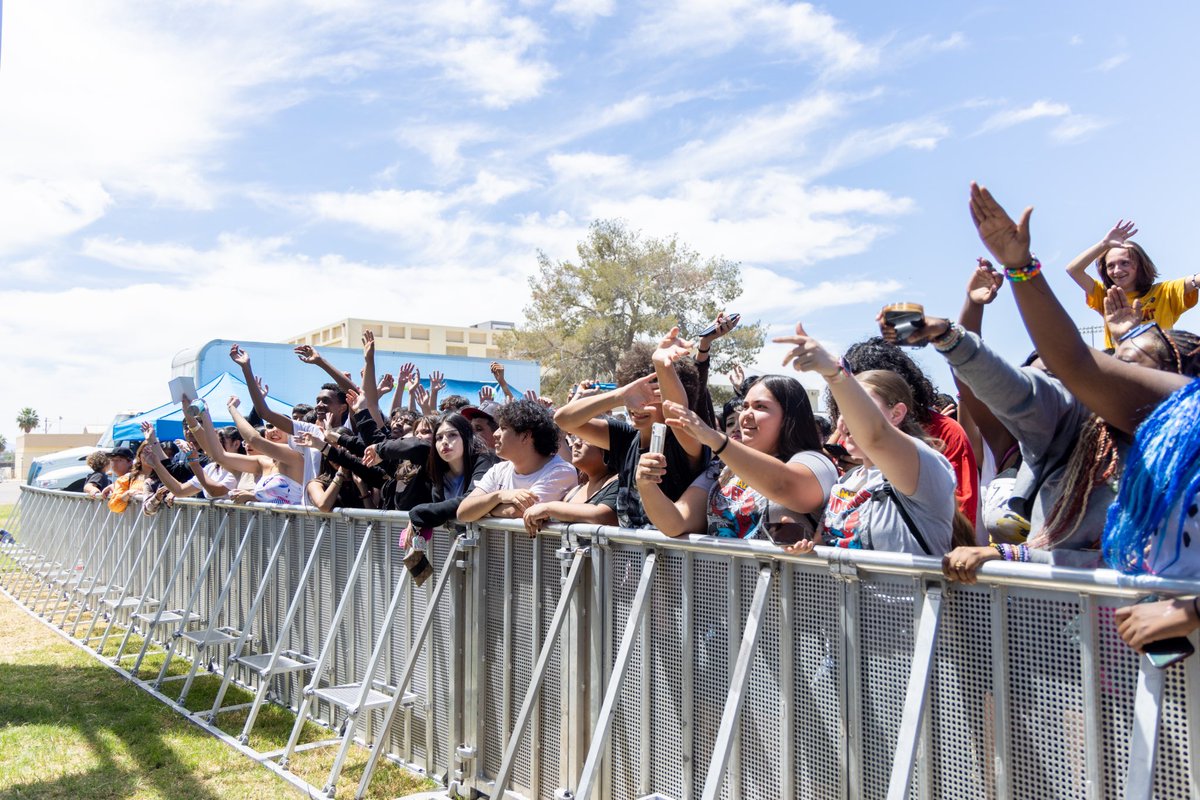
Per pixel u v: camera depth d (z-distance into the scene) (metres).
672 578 3.08
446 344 75.62
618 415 4.09
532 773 3.63
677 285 38.12
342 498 5.31
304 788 4.23
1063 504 2.12
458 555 4.07
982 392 2.12
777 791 2.69
